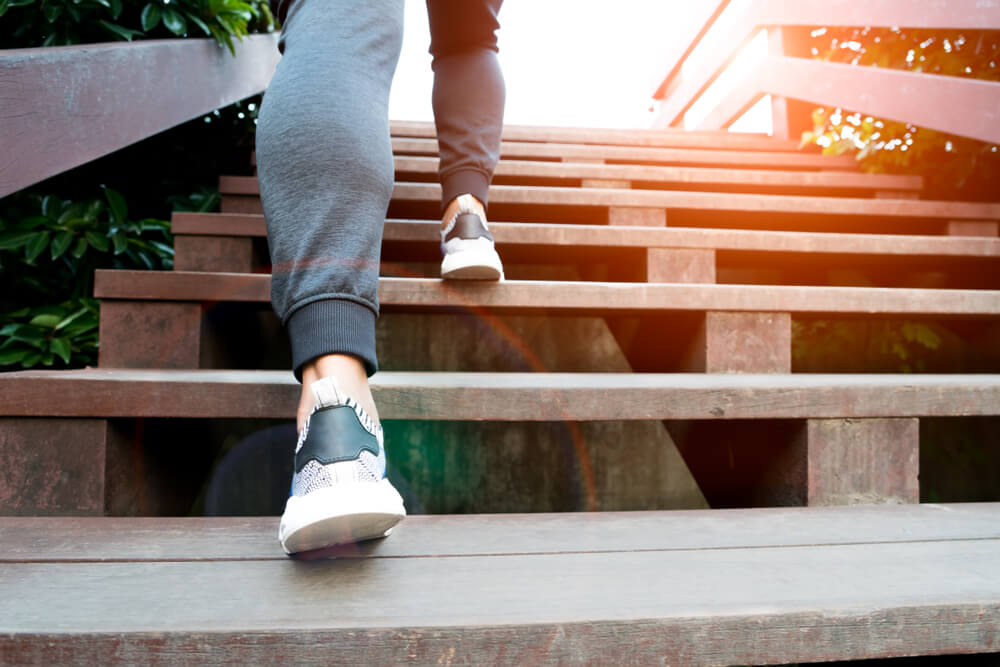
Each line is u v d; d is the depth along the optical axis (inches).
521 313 54.2
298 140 27.2
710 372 48.1
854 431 34.4
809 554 25.1
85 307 61.1
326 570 23.0
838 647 19.8
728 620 19.4
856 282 76.7
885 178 93.0
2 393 30.7
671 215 80.4
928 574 23.0
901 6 87.5
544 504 67.4
